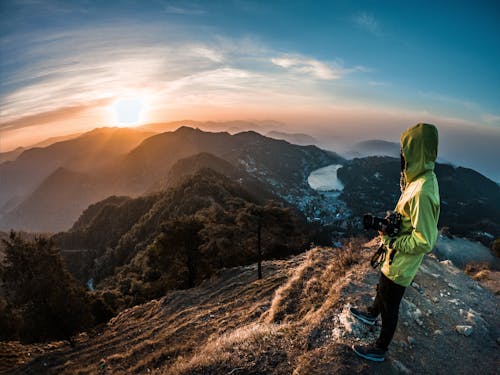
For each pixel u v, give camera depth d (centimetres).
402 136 322
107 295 2830
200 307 1456
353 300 533
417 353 426
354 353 397
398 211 328
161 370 823
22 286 1426
